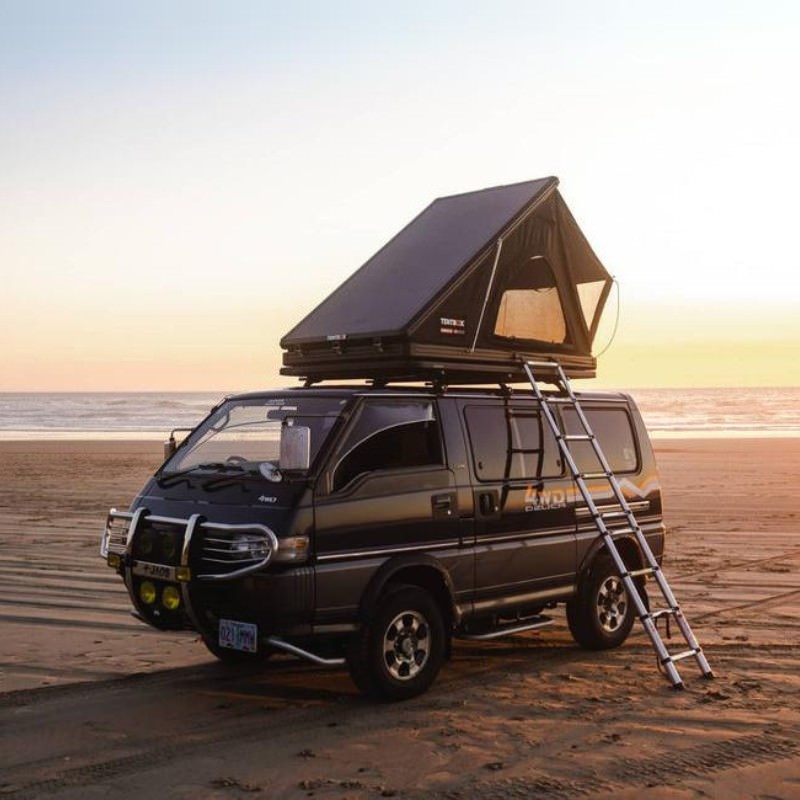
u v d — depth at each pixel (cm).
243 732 594
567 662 772
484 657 791
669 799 482
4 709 645
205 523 636
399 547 665
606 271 862
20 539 1471
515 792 493
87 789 502
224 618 632
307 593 615
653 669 746
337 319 754
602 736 580
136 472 2720
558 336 820
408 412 697
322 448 646
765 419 7525
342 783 507
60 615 950
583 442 821
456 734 586
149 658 783
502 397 765
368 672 642
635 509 854
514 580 739
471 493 715
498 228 755
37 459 3234
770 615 934
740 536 1491
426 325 702
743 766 528
